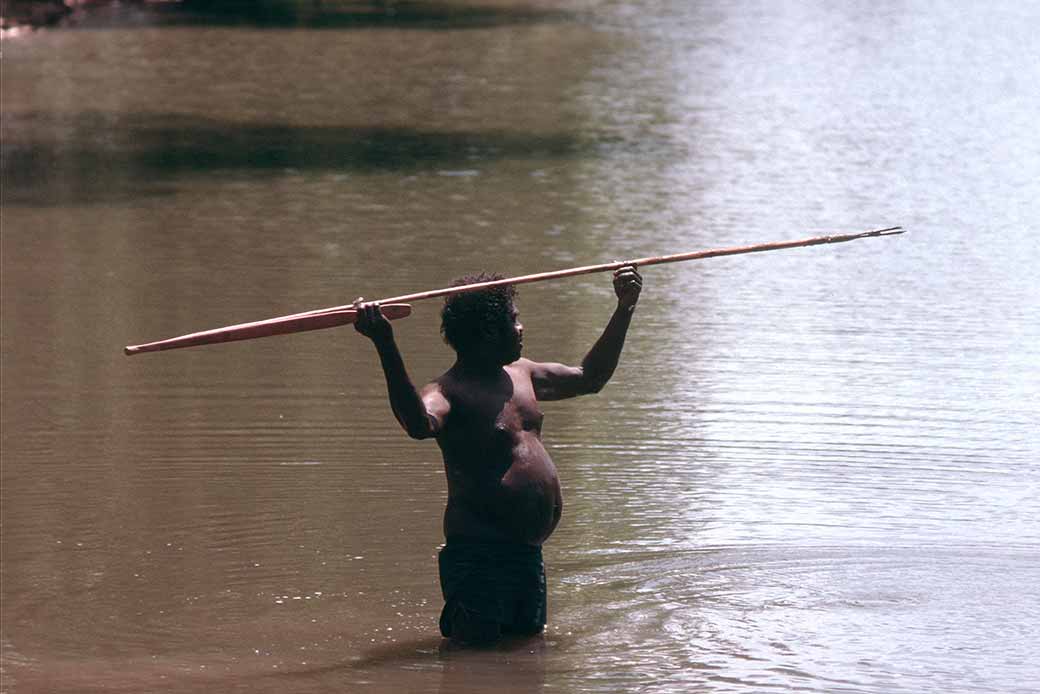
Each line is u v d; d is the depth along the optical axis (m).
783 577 16.06
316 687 13.51
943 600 15.48
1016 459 19.66
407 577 16.22
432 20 83.12
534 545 14.83
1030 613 15.17
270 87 58.41
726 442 20.28
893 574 16.14
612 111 52.56
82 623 15.02
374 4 92.19
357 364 23.80
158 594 15.73
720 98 55.38
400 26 79.88
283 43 71.81
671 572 16.22
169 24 79.50
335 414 21.39
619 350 15.61
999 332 25.92
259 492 18.55
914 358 24.28
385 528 17.52
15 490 18.61
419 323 26.20
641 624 14.94
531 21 82.81
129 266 30.84
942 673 13.81
